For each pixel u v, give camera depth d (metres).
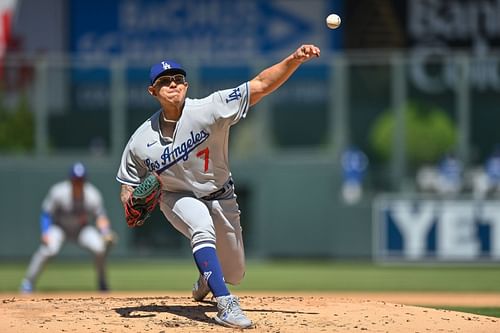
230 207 23.39
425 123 66.62
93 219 64.69
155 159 22.52
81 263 66.94
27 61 68.06
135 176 23.12
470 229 64.69
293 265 65.44
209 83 69.25
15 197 67.44
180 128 22.28
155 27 78.12
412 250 65.44
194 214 22.41
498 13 76.12
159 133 22.53
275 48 77.12
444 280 55.19
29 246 67.31
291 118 67.31
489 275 58.66
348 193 66.56
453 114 66.69
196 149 22.38
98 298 27.42
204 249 22.14
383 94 66.94
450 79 66.69
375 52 76.00
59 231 46.22
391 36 76.00
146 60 68.75
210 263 22.03
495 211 64.56
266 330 21.39
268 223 67.06
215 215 23.20
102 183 67.25
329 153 66.88
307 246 66.75
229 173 23.33
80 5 78.00
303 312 24.25
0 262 67.38
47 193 67.38
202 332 20.97
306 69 67.69
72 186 45.44
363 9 76.00
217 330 21.23
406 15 76.06
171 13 77.88
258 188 67.12
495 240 64.56
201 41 77.75
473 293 46.91
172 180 22.72
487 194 65.56
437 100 66.81
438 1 76.12
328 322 22.73
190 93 68.69
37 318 23.06
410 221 65.50
